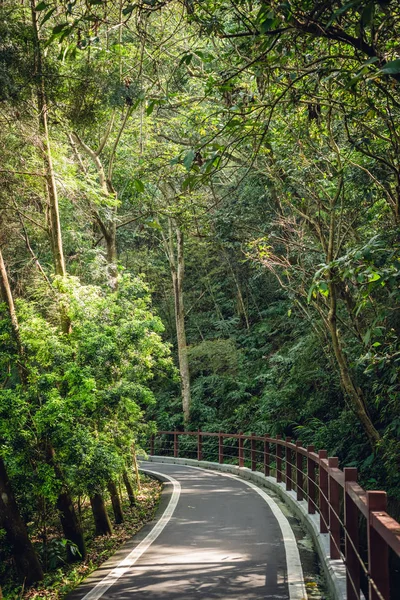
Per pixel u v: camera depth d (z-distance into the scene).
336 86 9.80
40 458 11.58
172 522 11.72
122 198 23.89
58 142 16.20
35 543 13.78
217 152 5.23
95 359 13.14
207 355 29.83
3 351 12.12
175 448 29.25
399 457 13.33
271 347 29.09
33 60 11.70
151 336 16.47
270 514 12.11
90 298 14.27
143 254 34.22
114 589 7.17
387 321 12.29
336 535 7.19
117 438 14.94
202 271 34.50
